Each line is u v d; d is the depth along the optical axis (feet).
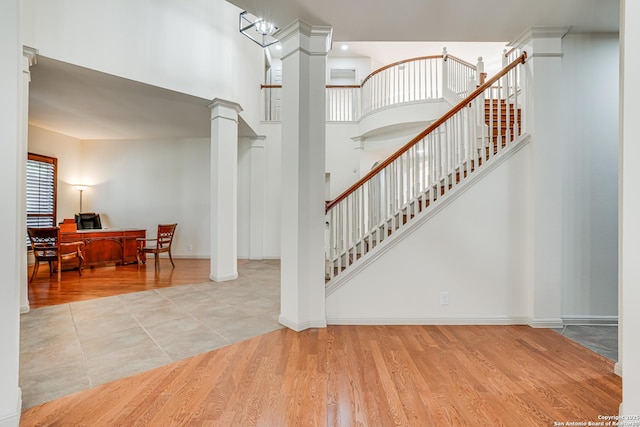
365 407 5.76
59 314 10.78
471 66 17.49
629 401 4.49
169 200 23.40
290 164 9.66
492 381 6.62
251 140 23.15
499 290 9.94
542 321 9.58
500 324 9.89
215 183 16.17
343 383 6.55
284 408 5.72
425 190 10.14
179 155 23.36
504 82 10.32
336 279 9.98
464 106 10.13
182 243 23.38
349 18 9.00
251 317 10.63
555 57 9.59
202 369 7.13
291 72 9.57
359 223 10.61
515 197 9.93
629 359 4.51
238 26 17.60
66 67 11.89
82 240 18.20
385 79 22.26
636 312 4.43
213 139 16.29
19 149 5.27
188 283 15.49
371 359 7.61
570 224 9.82
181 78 14.58
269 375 6.86
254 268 19.72
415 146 10.27
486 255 9.93
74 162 22.39
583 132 9.78
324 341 8.66
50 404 5.81
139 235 20.94
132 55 13.09
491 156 10.09
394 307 9.98
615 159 9.79
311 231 9.70
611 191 9.79
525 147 9.91
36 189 19.65
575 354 7.86
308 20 9.12
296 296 9.46
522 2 8.30
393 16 8.89
